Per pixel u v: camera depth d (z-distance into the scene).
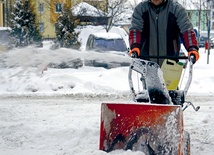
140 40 5.93
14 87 11.91
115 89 11.79
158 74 5.18
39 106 9.43
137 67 5.31
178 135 4.79
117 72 13.20
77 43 21.23
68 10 21.94
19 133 6.62
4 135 6.55
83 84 12.41
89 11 37.72
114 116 5.12
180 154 4.75
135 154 4.88
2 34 21.67
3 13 45.66
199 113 8.77
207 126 7.50
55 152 5.74
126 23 41.81
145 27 6.09
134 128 5.05
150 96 5.21
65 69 14.70
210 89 12.16
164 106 4.88
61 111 8.80
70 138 6.46
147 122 4.99
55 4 30.06
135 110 5.03
